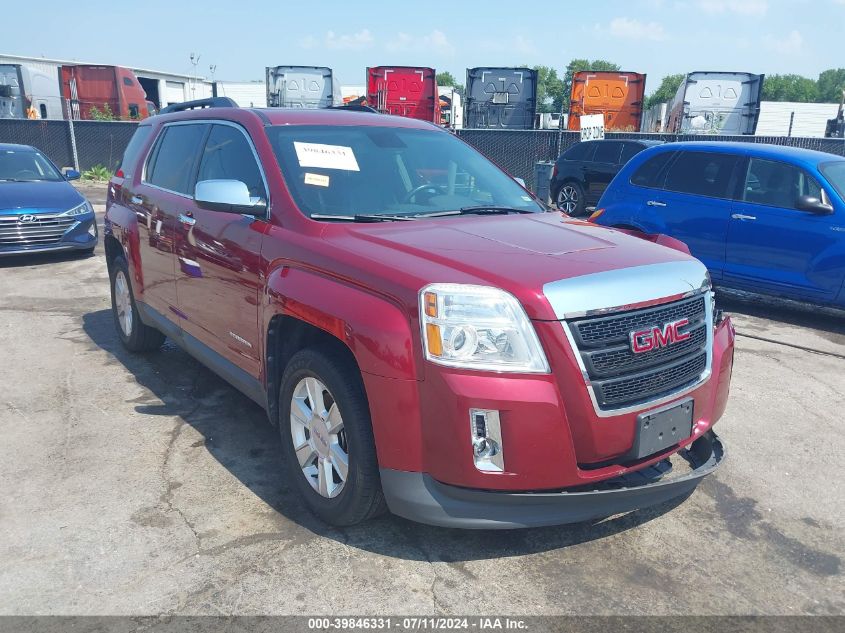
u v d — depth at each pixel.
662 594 2.96
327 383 3.18
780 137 16.86
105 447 4.17
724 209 7.57
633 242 3.53
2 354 5.85
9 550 3.16
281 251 3.54
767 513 3.62
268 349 3.63
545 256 3.12
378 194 3.95
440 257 3.06
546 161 17.38
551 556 3.21
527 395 2.75
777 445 4.40
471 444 2.77
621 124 20.36
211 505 3.56
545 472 2.82
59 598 2.85
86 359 5.75
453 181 4.34
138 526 3.36
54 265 9.68
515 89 20.59
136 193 5.36
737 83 19.34
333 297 3.13
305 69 21.02
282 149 3.97
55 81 25.84
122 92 22.95
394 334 2.87
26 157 10.70
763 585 3.04
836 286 6.84
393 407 2.88
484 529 3.10
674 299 3.11
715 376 3.42
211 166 4.46
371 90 20.30
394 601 2.87
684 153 8.06
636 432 2.98
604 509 2.98
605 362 2.88
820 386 5.42
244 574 3.02
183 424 4.51
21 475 3.82
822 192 6.93
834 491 3.85
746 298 8.36
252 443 4.26
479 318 2.78
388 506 3.02
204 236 4.22
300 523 3.42
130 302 5.70
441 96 26.08
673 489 3.15
